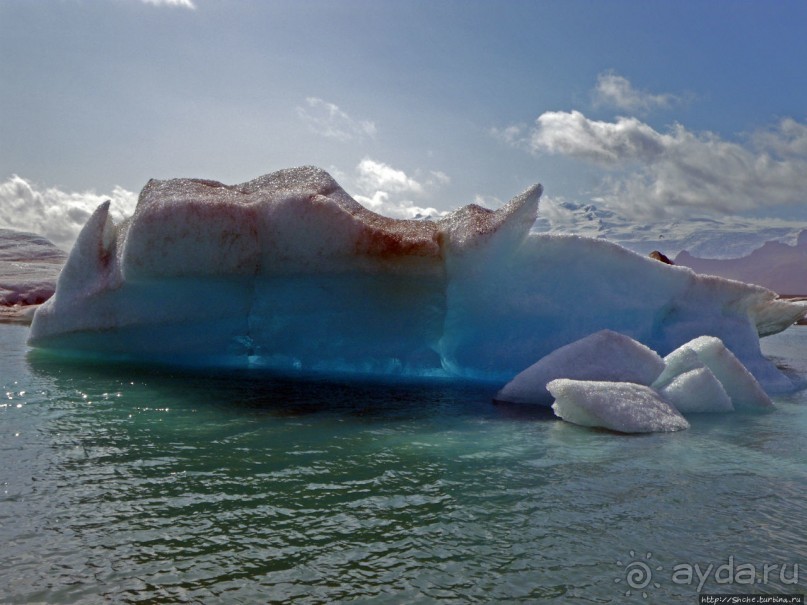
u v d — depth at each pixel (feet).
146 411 14.17
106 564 6.73
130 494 8.83
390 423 13.60
